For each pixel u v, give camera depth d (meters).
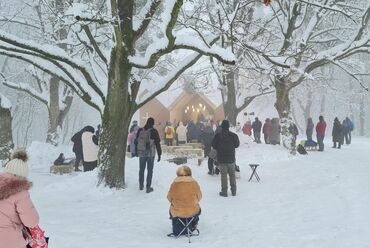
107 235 7.73
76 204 10.79
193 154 20.66
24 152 4.29
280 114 21.61
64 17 13.24
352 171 15.46
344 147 28.08
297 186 13.09
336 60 18.91
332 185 12.71
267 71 12.76
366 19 18.09
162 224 8.85
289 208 10.06
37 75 24.86
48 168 19.56
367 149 26.03
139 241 7.38
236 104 25.41
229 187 13.51
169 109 32.34
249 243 7.27
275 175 15.69
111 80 11.91
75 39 18.19
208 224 8.82
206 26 13.63
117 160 12.16
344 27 21.12
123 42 11.38
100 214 9.63
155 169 14.24
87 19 10.10
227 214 9.66
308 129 26.12
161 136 33.34
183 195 7.89
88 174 13.23
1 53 12.31
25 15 23.39
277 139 26.81
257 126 29.09
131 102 12.30
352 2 21.98
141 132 12.27
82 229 8.15
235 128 24.16
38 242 4.24
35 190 12.80
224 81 12.80
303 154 22.38
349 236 7.42
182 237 7.82
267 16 22.12
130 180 13.19
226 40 11.76
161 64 22.03
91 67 13.57
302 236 7.59
